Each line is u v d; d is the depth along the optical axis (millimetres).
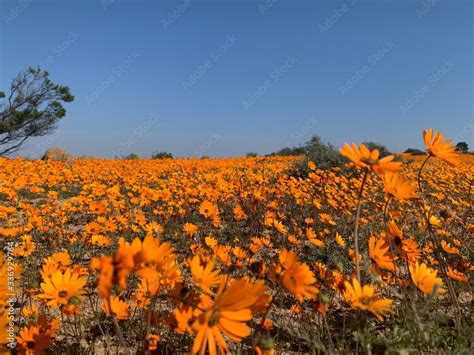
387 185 2367
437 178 13586
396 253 2756
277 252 5383
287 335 3299
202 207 5789
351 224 7793
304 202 8734
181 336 2957
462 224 6934
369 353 2254
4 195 10609
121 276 1160
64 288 1910
